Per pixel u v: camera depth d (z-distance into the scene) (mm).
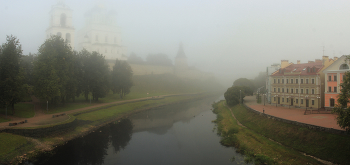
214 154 41281
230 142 46531
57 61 59344
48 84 53875
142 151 43875
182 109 95062
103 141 48938
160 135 54875
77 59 74875
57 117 52062
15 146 36094
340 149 30594
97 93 77438
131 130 59094
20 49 50125
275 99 74875
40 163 34625
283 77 71188
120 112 76188
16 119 48000
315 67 62594
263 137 43219
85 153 41656
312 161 31359
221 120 67312
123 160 39219
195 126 63875
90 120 59469
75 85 67438
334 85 55469
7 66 46344
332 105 56031
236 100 81438
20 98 48656
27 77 68250
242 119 59125
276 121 45500
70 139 46000
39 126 41906
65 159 37656
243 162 36531
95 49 147000
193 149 44562
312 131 36281
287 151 35406
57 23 121500
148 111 88375
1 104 45250
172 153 42656
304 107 63781
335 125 38562
